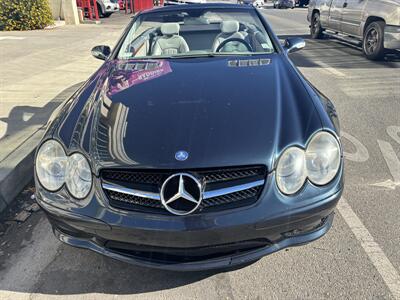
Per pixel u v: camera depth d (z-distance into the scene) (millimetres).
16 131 3984
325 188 1937
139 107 2271
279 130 1995
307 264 2230
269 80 2545
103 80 2803
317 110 2174
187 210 1814
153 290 2113
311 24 10883
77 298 2084
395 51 7496
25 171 3271
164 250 1930
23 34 12336
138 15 3834
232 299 2027
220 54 3219
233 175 1851
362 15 7711
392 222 2568
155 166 1840
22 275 2256
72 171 1992
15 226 2723
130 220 1862
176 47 3467
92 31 13156
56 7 16375
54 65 7418
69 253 2430
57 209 1996
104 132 2084
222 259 1949
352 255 2281
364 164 3359
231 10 3754
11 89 5668
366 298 1979
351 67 7098
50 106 4836
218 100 2285
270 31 3475
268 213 1848
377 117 4492
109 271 2270
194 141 1938
